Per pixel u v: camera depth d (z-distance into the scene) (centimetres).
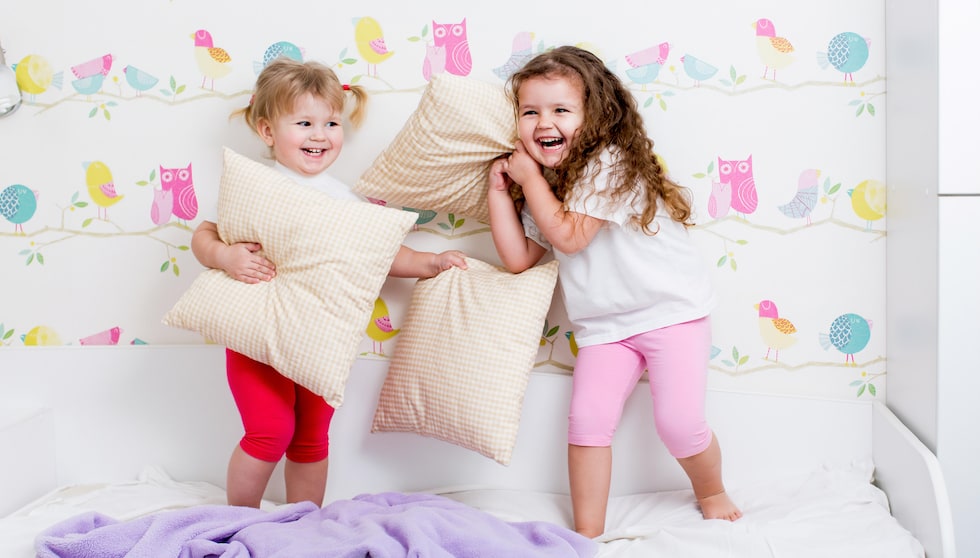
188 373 182
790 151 170
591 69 158
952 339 143
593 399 160
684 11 170
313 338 145
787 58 169
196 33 178
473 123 158
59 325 184
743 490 169
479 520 140
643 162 157
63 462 183
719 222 172
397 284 179
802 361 173
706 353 161
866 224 169
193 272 182
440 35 174
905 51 156
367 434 180
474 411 154
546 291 162
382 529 129
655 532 147
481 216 173
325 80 160
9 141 182
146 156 180
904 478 151
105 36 179
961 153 142
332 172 178
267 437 156
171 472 183
